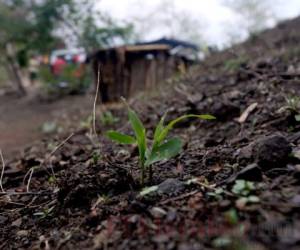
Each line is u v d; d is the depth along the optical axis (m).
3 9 11.09
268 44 5.29
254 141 1.63
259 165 1.29
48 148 2.85
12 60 12.77
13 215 1.51
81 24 10.41
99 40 10.55
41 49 11.73
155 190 1.29
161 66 5.79
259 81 2.98
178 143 1.34
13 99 12.05
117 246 1.02
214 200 1.13
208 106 2.62
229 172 1.36
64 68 11.26
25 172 2.19
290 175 1.18
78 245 1.11
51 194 1.64
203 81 3.88
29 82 16.67
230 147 1.74
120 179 1.40
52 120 6.38
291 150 1.33
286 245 0.81
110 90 5.53
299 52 3.78
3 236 1.33
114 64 5.55
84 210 1.33
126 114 3.64
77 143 2.79
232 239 0.88
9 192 1.78
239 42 6.59
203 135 2.22
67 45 12.38
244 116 2.24
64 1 10.03
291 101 2.02
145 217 1.12
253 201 1.03
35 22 10.69
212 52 6.58
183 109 2.80
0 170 2.39
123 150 2.16
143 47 5.47
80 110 6.78
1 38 11.46
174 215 1.09
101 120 3.56
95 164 1.73
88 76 10.76
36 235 1.28
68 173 1.78
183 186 1.31
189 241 0.94
